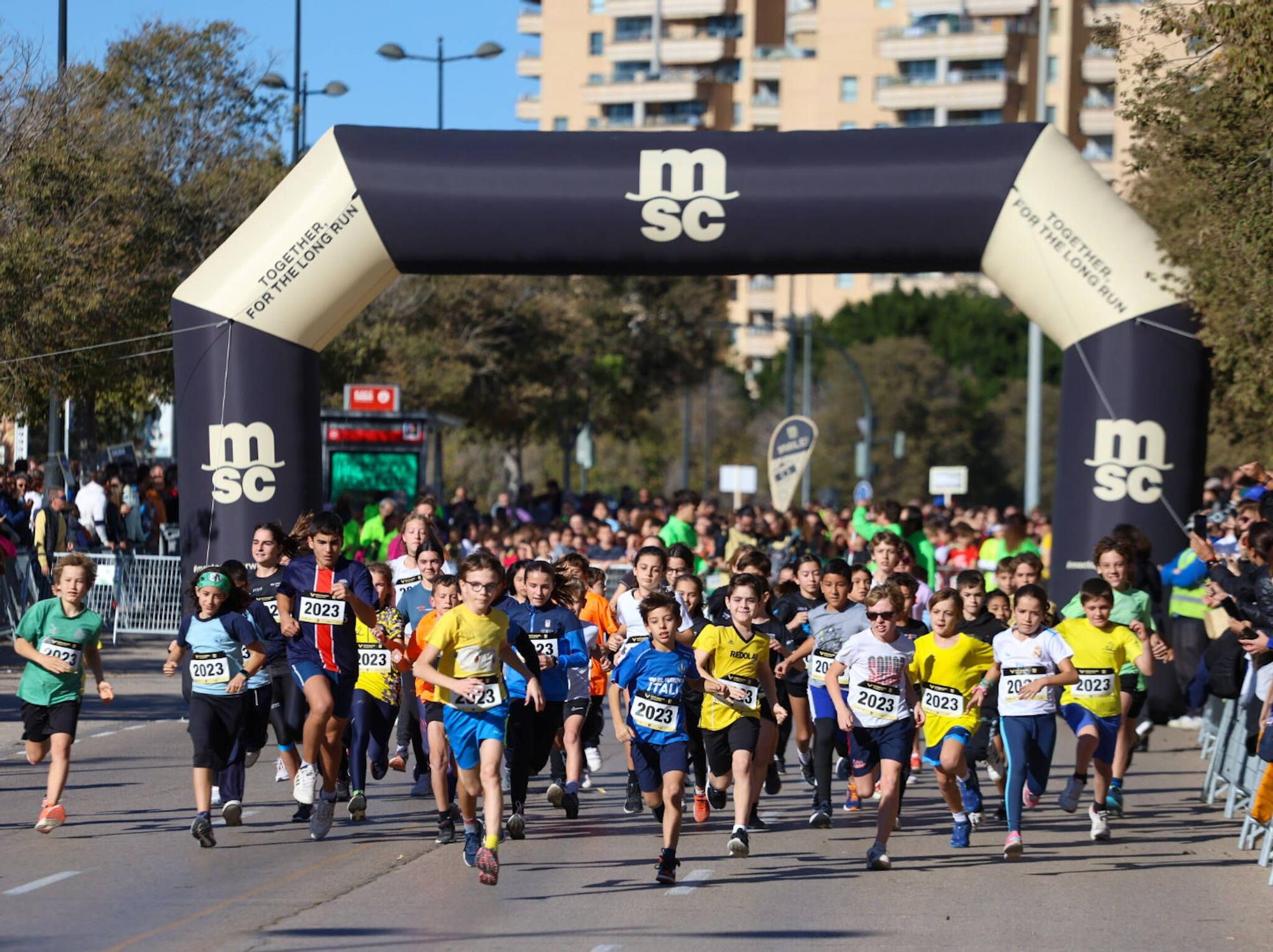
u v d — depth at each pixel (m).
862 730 22.45
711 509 48.06
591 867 20.73
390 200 35.00
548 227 34.88
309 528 22.03
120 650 45.59
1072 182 34.34
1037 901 19.08
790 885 19.80
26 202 46.50
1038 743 21.75
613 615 27.70
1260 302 31.59
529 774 23.48
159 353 52.69
